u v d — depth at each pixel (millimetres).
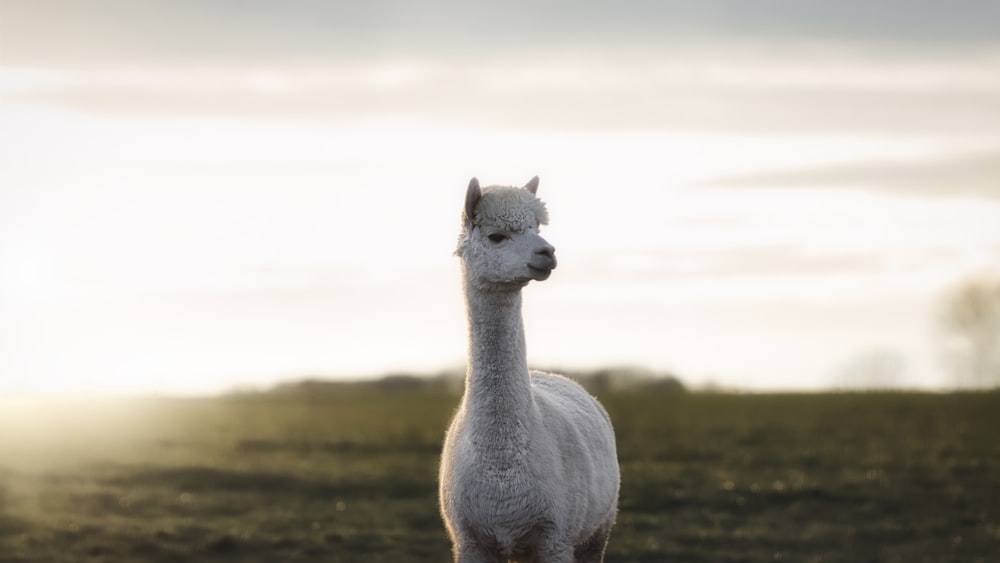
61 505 26031
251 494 28484
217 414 58062
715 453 35219
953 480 28906
